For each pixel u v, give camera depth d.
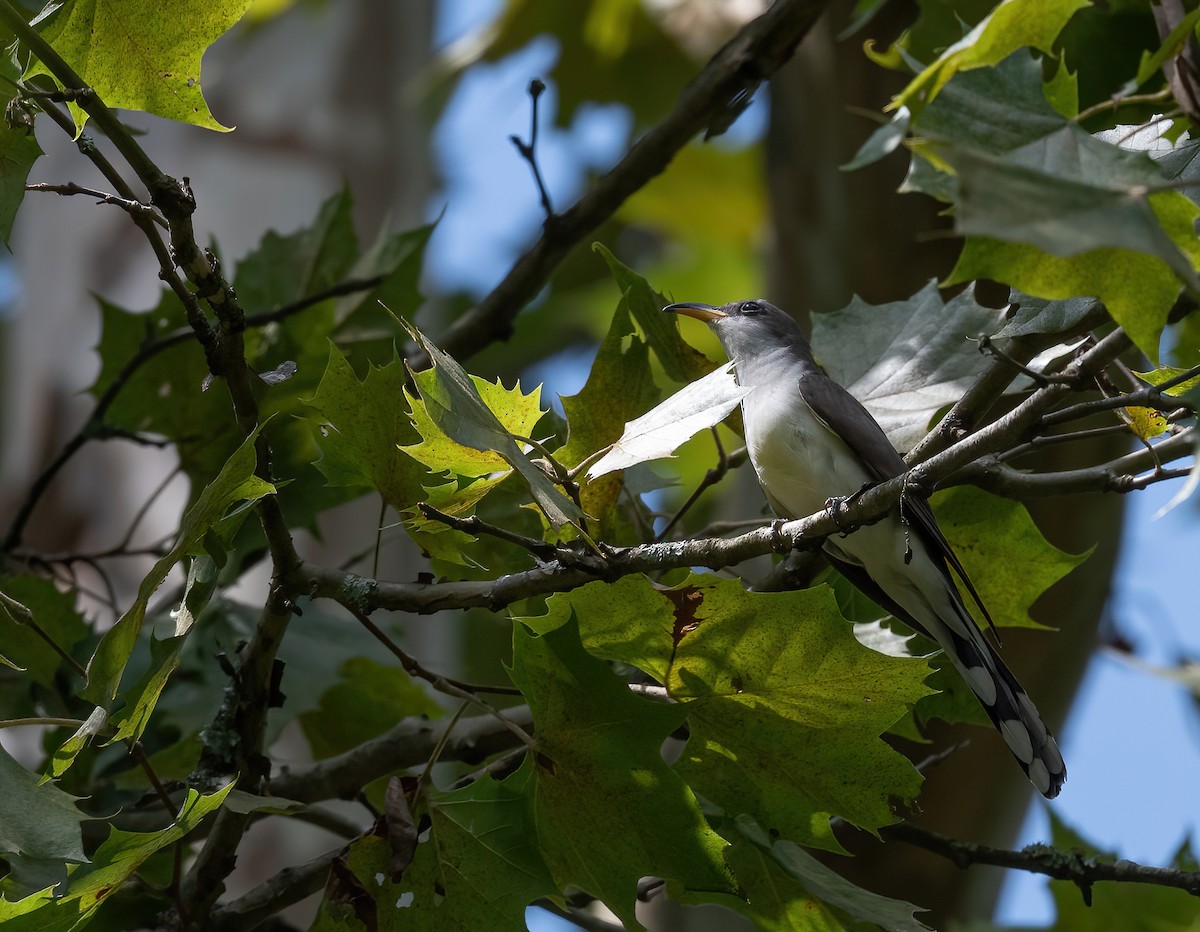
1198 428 4.62
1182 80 5.29
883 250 12.43
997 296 11.66
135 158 5.83
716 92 10.28
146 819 8.75
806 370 9.70
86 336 14.48
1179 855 10.02
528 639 6.14
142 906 7.98
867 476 8.96
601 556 6.24
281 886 7.68
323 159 15.70
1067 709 11.52
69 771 8.70
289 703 9.13
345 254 11.14
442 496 6.46
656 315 8.13
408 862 6.12
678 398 6.71
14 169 6.08
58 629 8.82
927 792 11.30
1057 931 10.31
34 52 5.74
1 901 5.59
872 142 5.52
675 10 18.30
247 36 16.50
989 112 5.30
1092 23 7.95
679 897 7.23
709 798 6.84
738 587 6.14
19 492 13.77
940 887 11.19
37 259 15.02
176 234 5.81
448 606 6.52
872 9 9.02
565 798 6.31
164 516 13.04
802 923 7.12
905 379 8.78
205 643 9.21
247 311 10.90
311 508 9.16
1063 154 5.16
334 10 16.64
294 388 9.94
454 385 6.24
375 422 6.70
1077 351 7.50
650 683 7.04
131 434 9.94
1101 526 11.36
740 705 6.55
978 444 6.18
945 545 7.48
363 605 6.57
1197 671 11.16
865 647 6.21
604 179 10.76
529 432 6.86
